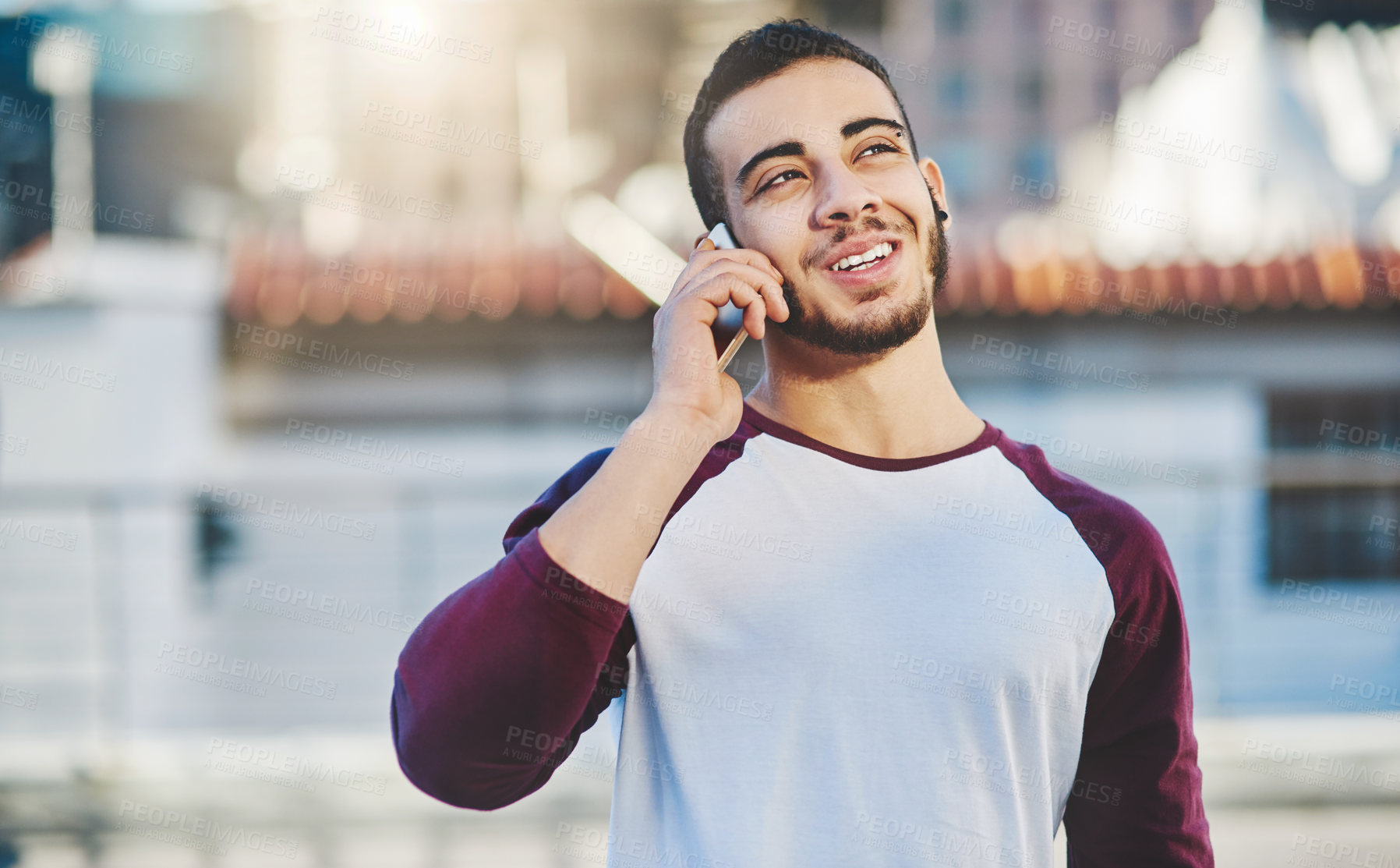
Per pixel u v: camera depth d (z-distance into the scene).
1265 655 4.61
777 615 0.95
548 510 1.01
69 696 4.42
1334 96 9.25
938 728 0.94
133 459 4.96
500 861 3.11
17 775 3.53
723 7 8.98
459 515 5.30
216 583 5.15
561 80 9.28
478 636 0.86
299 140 9.53
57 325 4.88
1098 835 1.06
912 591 0.96
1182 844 1.03
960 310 5.19
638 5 9.05
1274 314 5.38
